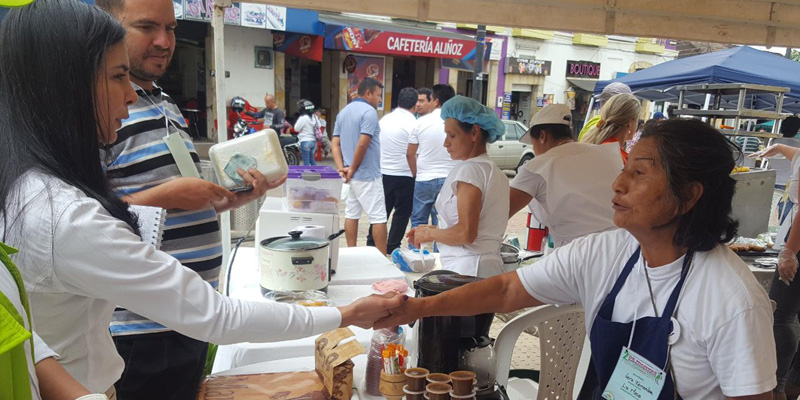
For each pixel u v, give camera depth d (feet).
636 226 3.94
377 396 4.96
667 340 3.92
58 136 3.14
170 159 5.32
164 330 5.23
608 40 53.98
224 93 11.14
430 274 5.46
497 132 8.13
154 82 5.64
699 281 3.84
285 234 7.53
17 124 3.07
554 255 4.87
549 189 8.03
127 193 4.95
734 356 3.64
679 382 3.93
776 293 9.05
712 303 3.75
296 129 34.53
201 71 39.75
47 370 2.81
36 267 3.07
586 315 4.68
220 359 6.40
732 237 3.89
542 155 8.32
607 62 54.80
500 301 4.91
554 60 51.83
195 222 5.45
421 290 5.04
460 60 44.88
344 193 14.69
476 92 32.30
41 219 3.01
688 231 3.81
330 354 4.80
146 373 5.22
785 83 17.93
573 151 8.18
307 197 7.46
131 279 3.24
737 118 14.79
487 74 48.62
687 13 10.08
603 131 9.71
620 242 4.49
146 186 5.19
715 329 3.70
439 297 4.78
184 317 3.45
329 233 7.50
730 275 3.78
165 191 4.83
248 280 7.31
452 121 8.08
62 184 3.13
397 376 4.62
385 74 44.21
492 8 9.66
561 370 6.12
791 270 8.54
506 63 48.93
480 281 4.98
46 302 3.21
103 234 3.15
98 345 3.60
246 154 5.55
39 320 3.22
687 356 3.87
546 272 4.78
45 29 3.05
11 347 2.15
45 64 3.05
